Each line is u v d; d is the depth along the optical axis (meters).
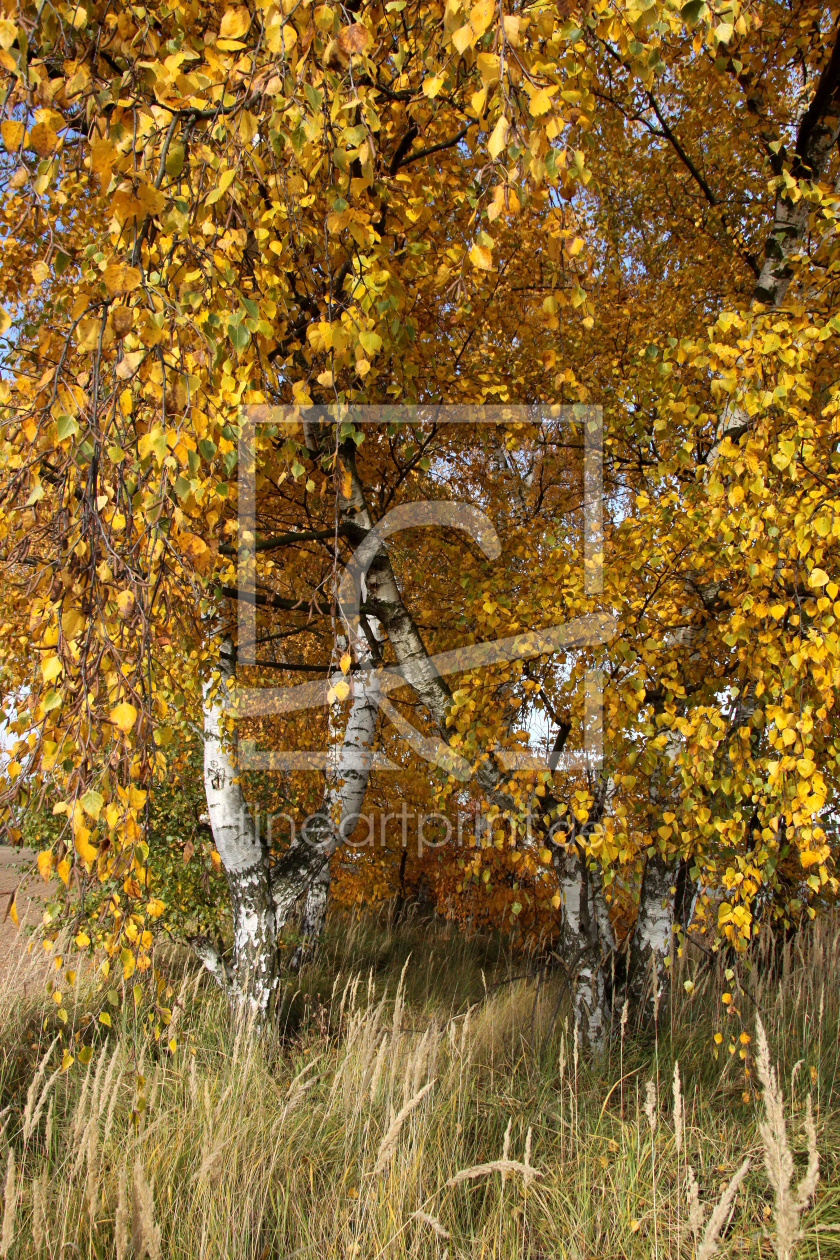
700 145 6.12
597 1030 4.33
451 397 4.12
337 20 1.74
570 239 2.23
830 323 2.64
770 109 4.49
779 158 3.97
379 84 3.02
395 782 8.11
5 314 1.46
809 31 4.13
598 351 4.88
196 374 1.92
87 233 3.27
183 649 2.44
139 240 1.67
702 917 3.45
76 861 1.63
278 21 1.62
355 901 8.41
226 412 1.99
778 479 2.93
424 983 6.80
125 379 1.70
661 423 3.39
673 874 4.70
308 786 7.25
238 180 1.95
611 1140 3.31
